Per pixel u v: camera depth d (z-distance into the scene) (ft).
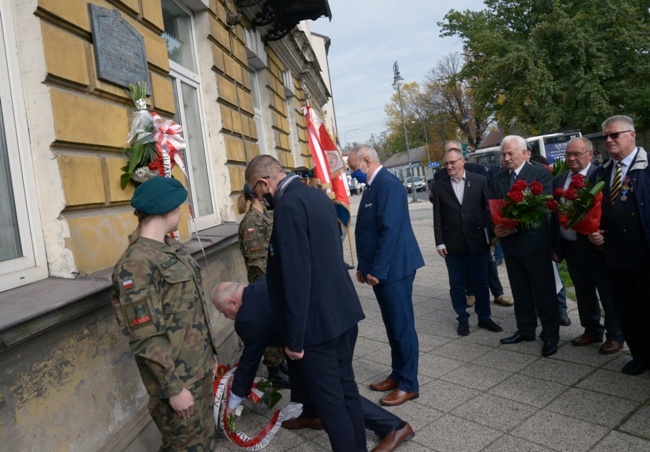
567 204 12.46
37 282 8.71
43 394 7.52
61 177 9.09
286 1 24.89
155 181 8.13
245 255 13.69
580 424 10.10
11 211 8.57
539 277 13.88
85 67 10.25
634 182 11.57
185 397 7.47
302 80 40.04
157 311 7.43
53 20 9.46
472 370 13.41
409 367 11.89
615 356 13.42
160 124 11.62
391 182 12.02
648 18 93.25
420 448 9.81
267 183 9.04
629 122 11.71
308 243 8.11
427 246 37.47
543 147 70.03
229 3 22.22
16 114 8.86
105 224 10.23
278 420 9.82
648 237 11.27
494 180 15.70
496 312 18.75
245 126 22.57
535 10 98.22
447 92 145.18
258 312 9.55
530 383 12.23
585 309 14.33
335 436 8.42
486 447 9.64
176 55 17.79
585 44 87.61
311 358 8.36
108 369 9.25
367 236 12.41
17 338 6.81
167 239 8.49
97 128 10.38
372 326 18.38
